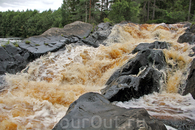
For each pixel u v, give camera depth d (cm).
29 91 657
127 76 643
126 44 1169
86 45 1252
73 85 776
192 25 1331
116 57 1036
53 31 1495
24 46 1145
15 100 577
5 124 432
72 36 1457
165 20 3294
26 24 4909
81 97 436
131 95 589
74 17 3325
